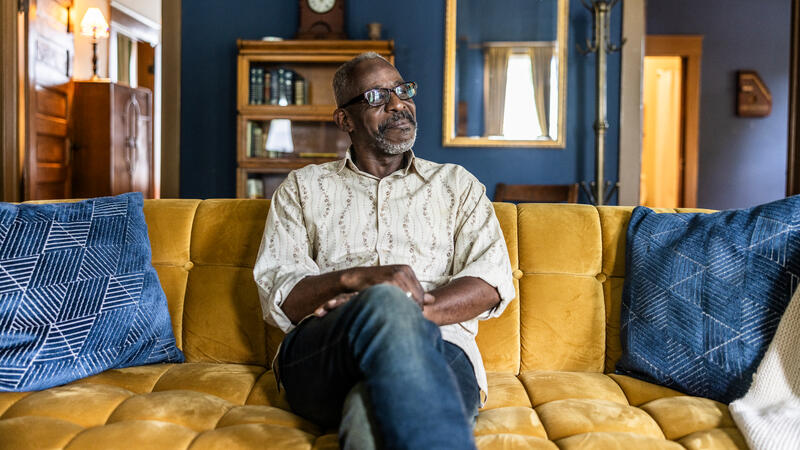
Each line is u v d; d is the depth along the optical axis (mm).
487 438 1124
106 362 1419
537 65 4285
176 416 1205
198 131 4348
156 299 1527
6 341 1328
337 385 1104
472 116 4320
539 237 1614
